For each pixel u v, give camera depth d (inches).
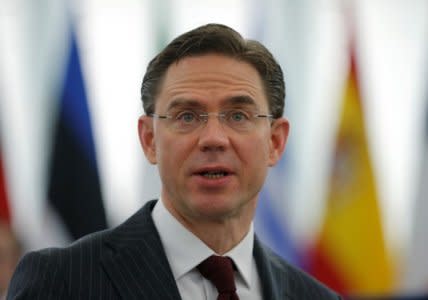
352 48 309.0
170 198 129.5
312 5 312.3
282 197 301.3
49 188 294.8
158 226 131.9
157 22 302.5
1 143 289.9
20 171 295.0
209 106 124.6
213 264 127.9
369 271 305.4
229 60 127.9
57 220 295.0
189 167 123.4
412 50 321.4
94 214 295.7
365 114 306.8
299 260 301.6
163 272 126.0
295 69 309.7
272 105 133.1
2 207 288.0
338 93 307.3
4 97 294.5
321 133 307.1
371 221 305.1
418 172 311.9
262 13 310.3
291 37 311.0
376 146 312.3
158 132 127.9
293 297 137.9
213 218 126.2
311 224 305.1
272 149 137.5
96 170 296.7
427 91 313.7
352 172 305.6
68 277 123.3
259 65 130.4
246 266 132.1
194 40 128.0
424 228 311.6
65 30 298.7
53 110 296.7
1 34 297.4
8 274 264.5
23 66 299.1
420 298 308.0
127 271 125.6
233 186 124.3
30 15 300.8
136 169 300.8
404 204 313.7
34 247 291.9
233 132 125.1
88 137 297.4
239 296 130.4
